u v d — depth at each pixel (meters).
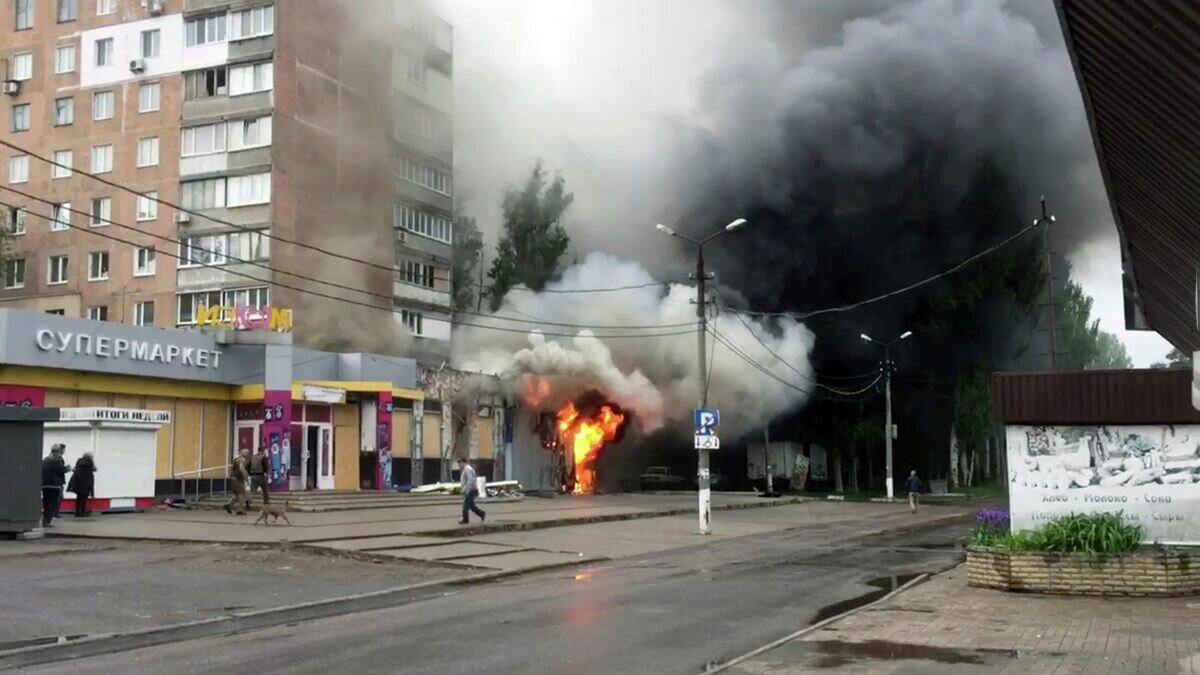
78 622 12.64
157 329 33.06
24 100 55.84
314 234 51.00
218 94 50.88
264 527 24.12
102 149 53.62
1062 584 14.95
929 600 14.38
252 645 11.09
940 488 62.41
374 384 38.91
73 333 30.20
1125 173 14.19
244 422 35.97
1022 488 17.19
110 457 28.39
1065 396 16.98
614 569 19.95
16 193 55.34
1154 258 18.59
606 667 9.70
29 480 21.81
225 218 49.94
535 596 15.48
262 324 36.88
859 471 69.19
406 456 41.47
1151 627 11.84
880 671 9.27
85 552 19.92
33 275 54.66
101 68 54.12
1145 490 16.66
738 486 65.94
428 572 18.31
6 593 14.77
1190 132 11.09
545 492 50.16
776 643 10.80
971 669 9.30
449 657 10.23
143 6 53.28
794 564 20.73
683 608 14.01
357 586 16.44
